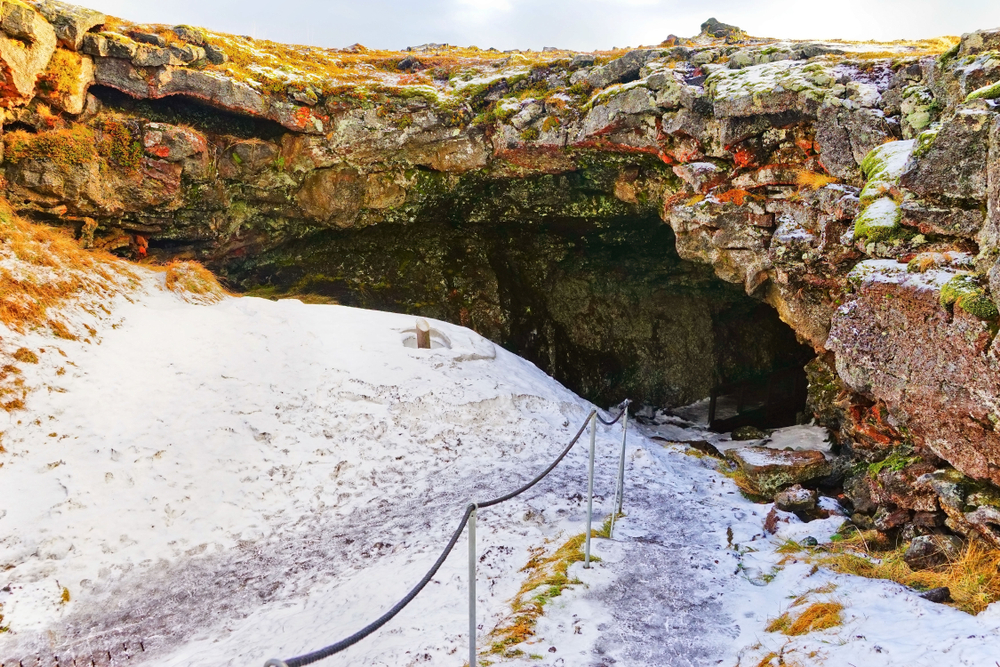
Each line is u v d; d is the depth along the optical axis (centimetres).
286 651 524
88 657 561
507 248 1928
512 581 621
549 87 1513
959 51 835
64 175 1269
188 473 831
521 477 925
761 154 1168
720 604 552
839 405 1040
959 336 559
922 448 664
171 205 1429
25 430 796
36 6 1220
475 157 1570
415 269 1859
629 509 816
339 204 1614
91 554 696
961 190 623
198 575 698
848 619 479
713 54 1358
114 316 1047
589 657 471
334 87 1528
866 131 984
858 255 966
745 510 839
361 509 839
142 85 1354
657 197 1499
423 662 473
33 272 982
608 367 1961
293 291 1756
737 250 1209
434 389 1091
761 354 1962
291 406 993
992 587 499
